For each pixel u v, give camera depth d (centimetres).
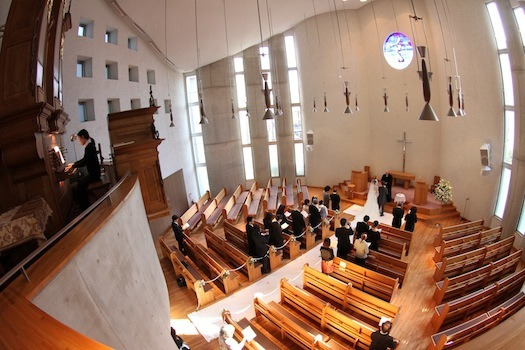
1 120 415
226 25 1231
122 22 995
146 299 437
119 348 313
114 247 381
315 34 1658
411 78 1479
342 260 865
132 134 697
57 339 168
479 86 1170
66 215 534
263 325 749
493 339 455
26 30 429
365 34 1590
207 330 754
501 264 841
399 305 807
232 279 888
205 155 1742
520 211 1025
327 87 1702
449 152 1397
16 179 458
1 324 188
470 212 1302
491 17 1056
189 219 1376
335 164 1788
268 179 1878
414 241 1155
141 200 589
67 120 665
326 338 647
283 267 1005
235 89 1781
